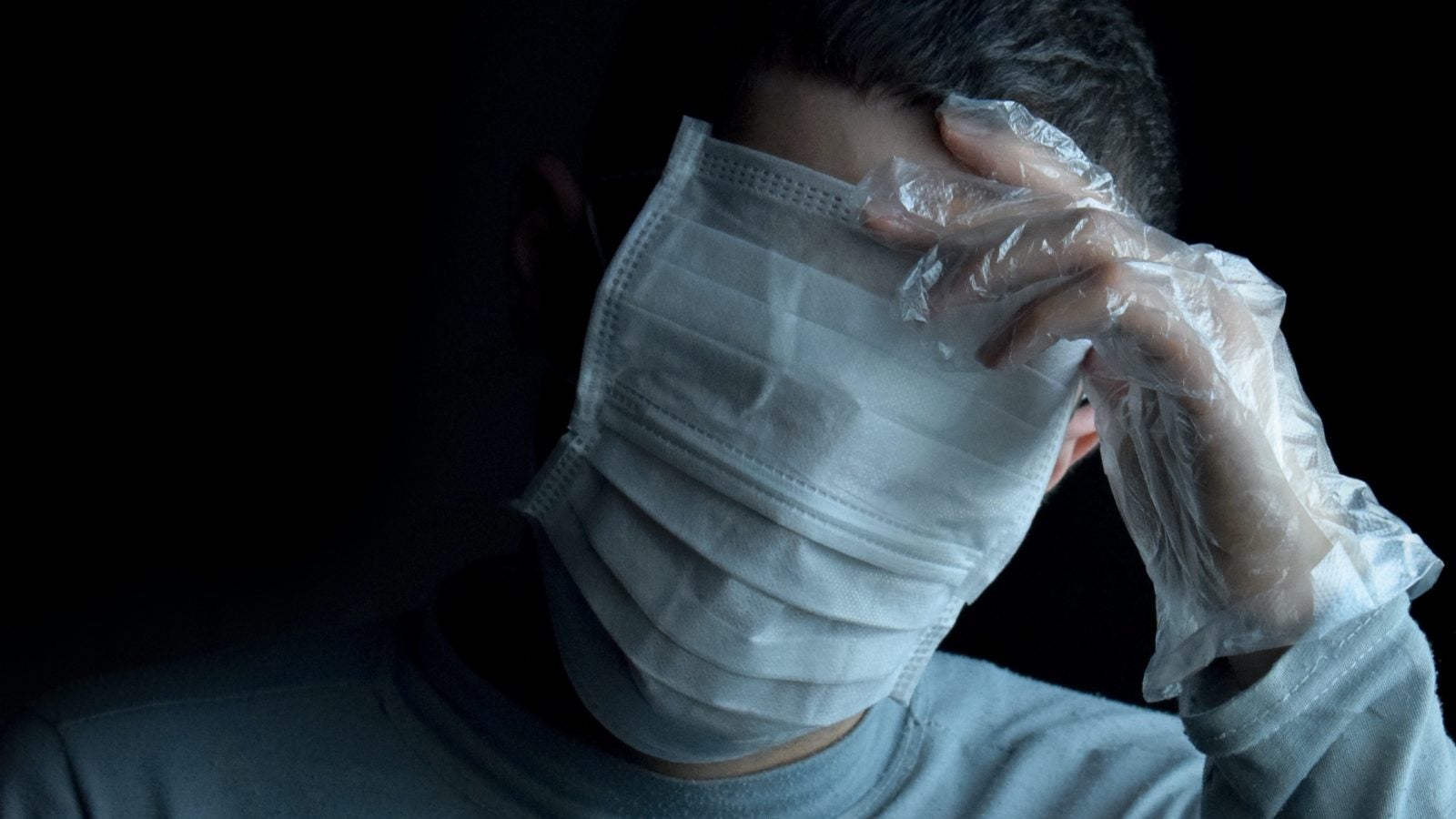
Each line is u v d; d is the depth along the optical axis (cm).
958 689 146
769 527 103
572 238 118
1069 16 106
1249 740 105
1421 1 179
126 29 269
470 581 128
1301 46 188
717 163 106
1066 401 107
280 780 120
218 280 276
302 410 276
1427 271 181
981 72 102
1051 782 135
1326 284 189
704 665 106
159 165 274
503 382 268
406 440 274
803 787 120
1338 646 105
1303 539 99
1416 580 104
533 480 111
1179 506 103
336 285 274
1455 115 178
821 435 102
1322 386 189
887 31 101
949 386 102
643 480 106
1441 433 179
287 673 127
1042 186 100
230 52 269
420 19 266
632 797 115
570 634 112
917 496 104
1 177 271
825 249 102
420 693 123
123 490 274
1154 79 115
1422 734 106
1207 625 101
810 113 103
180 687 125
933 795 131
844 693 110
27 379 275
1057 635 219
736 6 108
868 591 106
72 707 125
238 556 276
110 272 277
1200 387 97
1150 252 98
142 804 119
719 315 103
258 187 275
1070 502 214
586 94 260
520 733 117
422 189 272
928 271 98
